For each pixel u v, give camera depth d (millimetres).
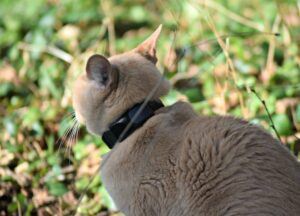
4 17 9953
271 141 4637
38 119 7215
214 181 4488
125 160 4859
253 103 6609
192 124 4820
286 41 7648
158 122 4883
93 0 9711
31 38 8906
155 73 5086
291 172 4500
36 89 8062
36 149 6797
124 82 4969
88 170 6434
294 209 4340
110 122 5031
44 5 10031
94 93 5039
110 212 6047
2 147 6887
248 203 4320
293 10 8664
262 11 8617
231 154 4531
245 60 7664
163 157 4734
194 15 8328
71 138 6363
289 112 6809
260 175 4418
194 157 4609
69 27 8891
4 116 7625
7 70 8375
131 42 8656
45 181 6391
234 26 8406
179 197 4613
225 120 4746
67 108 7320
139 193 4801
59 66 8219
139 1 9859
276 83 7340
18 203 6125
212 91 7254
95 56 4879
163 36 8719
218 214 4406
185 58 7863
